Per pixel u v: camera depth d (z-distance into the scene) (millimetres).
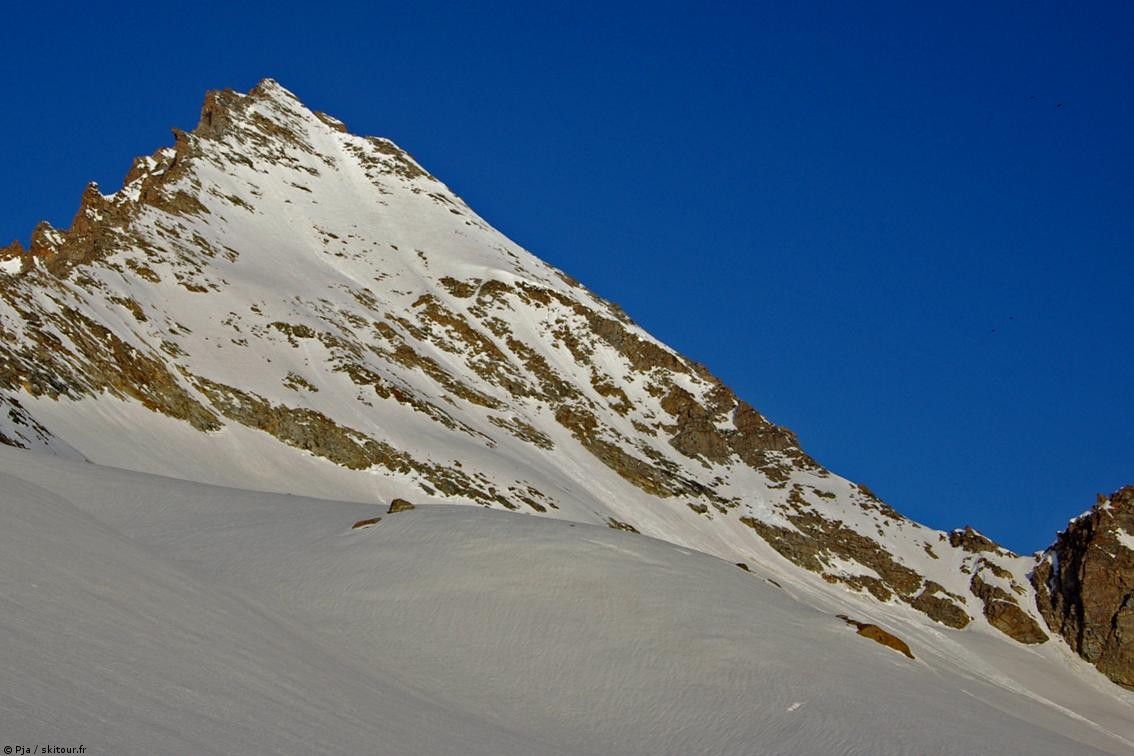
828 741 25609
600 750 25391
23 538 23250
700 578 34969
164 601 23359
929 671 32812
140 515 39656
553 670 29203
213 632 22516
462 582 33625
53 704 13836
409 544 36344
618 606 32406
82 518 29734
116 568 24484
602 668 29281
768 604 34031
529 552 35344
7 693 13539
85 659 16641
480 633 30922
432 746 20750
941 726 26797
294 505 42375
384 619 31531
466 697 27500
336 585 33531
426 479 89188
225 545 36844
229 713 17094
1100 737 63531
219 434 83625
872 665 31078
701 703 27578
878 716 26938
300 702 19922
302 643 26484
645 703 27641
